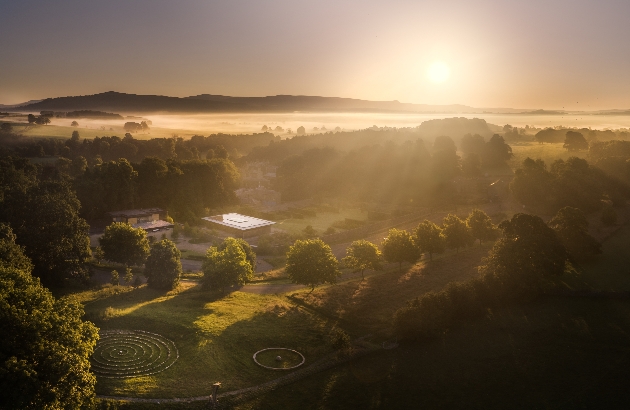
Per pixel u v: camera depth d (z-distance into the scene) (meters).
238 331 77.94
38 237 96.62
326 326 84.56
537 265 95.69
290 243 143.25
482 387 68.00
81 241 103.31
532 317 88.56
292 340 77.94
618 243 130.12
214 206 198.38
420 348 78.00
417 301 84.31
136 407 56.41
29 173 180.75
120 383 60.75
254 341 75.56
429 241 120.81
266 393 63.03
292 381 66.19
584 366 73.00
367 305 94.19
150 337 73.94
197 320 79.81
